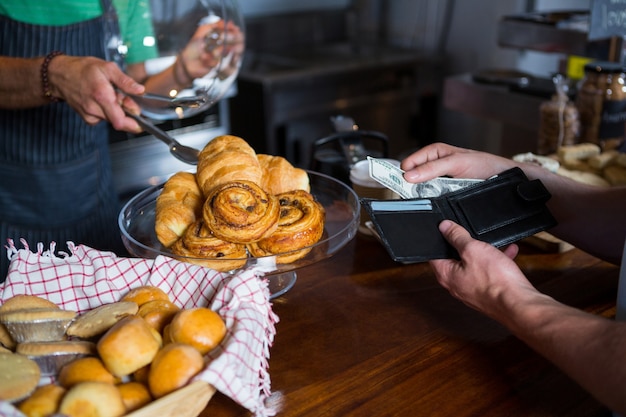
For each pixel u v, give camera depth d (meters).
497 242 0.86
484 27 3.04
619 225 0.96
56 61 1.25
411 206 0.87
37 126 1.51
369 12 3.52
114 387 0.60
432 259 0.82
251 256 0.88
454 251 0.83
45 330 0.69
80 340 0.70
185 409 0.60
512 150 2.36
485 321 0.88
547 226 0.89
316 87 2.72
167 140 1.10
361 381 0.76
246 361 0.65
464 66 3.19
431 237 0.84
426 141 3.21
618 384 0.62
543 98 1.97
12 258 0.80
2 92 1.35
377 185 1.10
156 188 1.08
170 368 0.62
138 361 0.63
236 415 0.70
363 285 0.98
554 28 1.81
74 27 1.49
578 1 2.83
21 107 1.37
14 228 1.59
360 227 1.14
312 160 1.27
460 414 0.71
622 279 0.81
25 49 1.47
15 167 1.54
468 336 0.85
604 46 1.69
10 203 1.58
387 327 0.87
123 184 2.36
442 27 3.22
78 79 1.21
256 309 0.71
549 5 2.87
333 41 3.48
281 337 0.85
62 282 0.79
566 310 0.71
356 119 2.90
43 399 0.59
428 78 3.13
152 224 1.01
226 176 0.91
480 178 1.01
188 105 1.26
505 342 0.84
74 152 1.58
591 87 1.46
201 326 0.66
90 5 1.49
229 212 0.82
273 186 0.96
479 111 2.16
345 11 3.51
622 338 0.64
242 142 0.99
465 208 0.88
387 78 2.96
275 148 2.67
